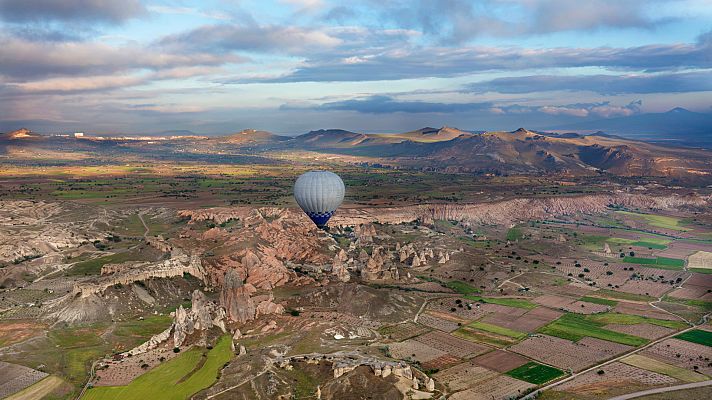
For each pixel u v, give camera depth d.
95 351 180.50
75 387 157.62
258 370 162.50
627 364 179.62
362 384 155.62
